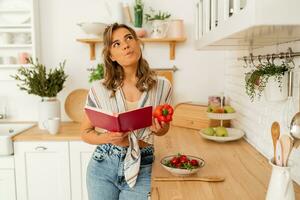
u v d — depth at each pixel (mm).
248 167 1439
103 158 1488
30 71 2408
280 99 1296
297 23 713
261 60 1659
